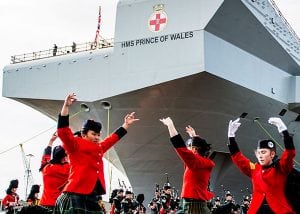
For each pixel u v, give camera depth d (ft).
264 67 93.61
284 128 25.95
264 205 26.23
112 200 71.82
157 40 82.74
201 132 92.38
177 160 97.66
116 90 85.87
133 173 101.76
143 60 83.66
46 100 96.68
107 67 87.76
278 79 98.37
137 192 103.76
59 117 26.81
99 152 27.94
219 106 87.71
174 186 101.40
